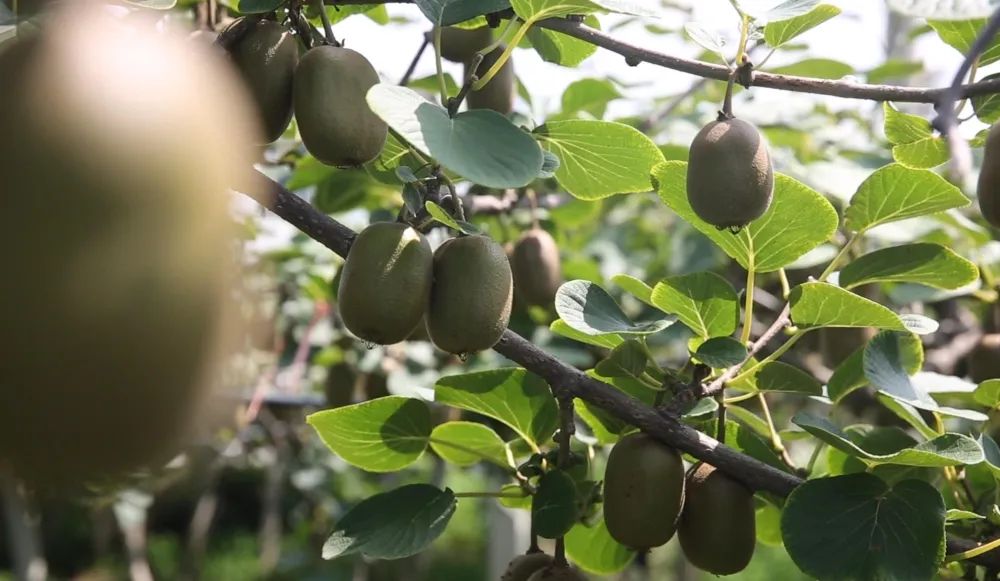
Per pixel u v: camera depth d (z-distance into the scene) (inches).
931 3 46.9
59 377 27.8
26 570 122.6
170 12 58.4
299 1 50.9
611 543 59.7
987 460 53.2
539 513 52.9
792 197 52.6
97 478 28.8
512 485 56.7
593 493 55.8
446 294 48.4
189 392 28.8
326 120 48.6
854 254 74.3
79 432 28.2
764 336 53.8
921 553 50.0
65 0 33.4
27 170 29.0
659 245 103.9
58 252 28.3
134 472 29.0
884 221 56.1
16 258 28.1
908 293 72.9
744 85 51.4
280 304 88.8
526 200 77.9
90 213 28.8
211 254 29.7
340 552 54.1
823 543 50.4
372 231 48.4
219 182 30.7
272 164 71.2
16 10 44.8
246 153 37.6
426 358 83.4
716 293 53.7
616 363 53.7
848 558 50.1
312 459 126.7
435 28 51.3
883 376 54.4
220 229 30.2
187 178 29.9
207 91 31.7
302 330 98.8
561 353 77.9
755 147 50.1
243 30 49.9
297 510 156.3
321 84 48.7
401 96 47.6
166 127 30.1
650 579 176.4
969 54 47.6
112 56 30.8
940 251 55.2
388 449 57.1
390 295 47.8
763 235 53.6
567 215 80.6
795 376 54.1
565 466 53.9
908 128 55.8
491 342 48.9
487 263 48.6
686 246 92.9
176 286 28.8
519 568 53.7
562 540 52.8
